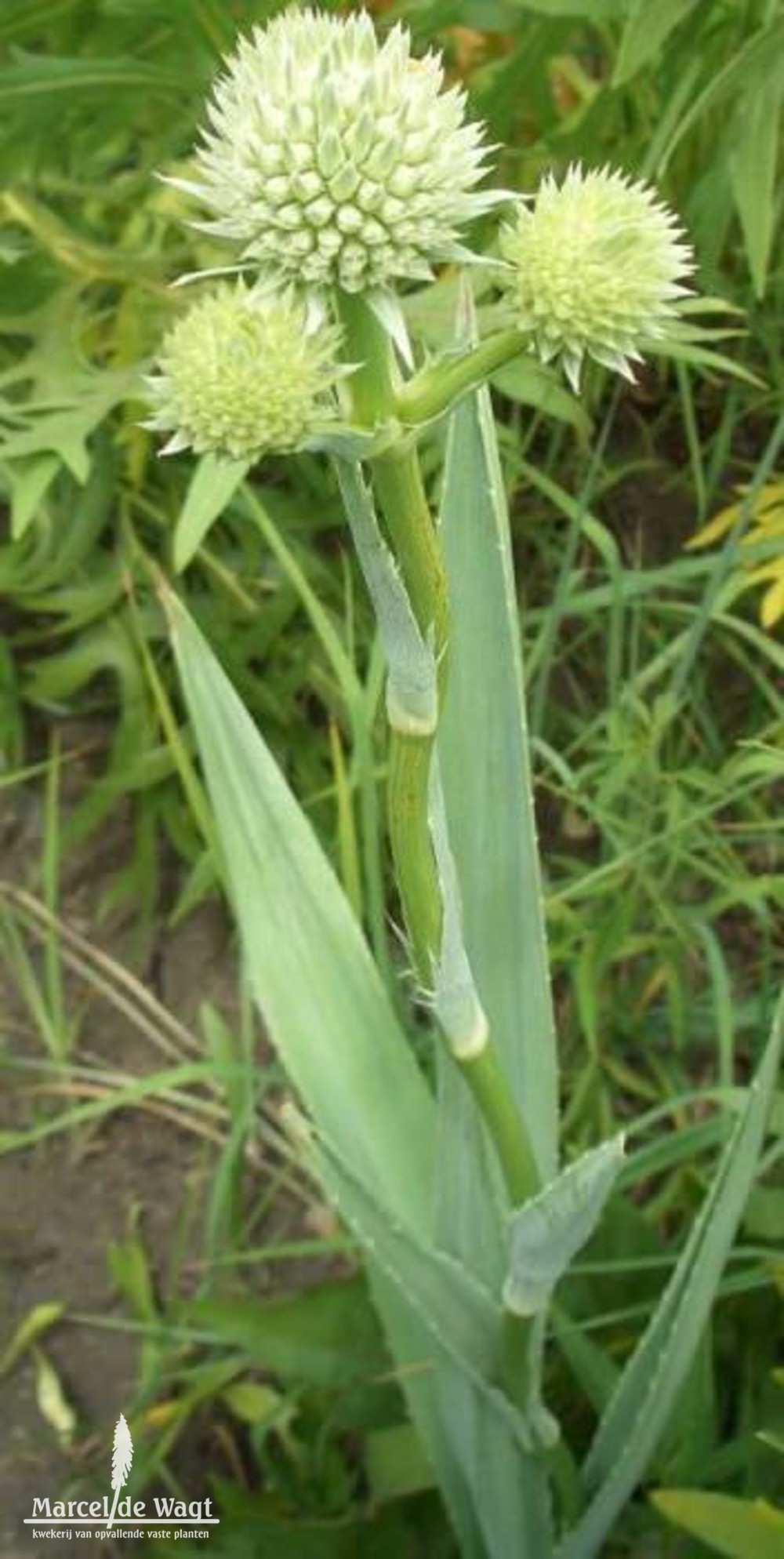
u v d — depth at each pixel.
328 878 0.21
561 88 0.35
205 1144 0.30
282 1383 0.27
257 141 0.13
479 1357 0.21
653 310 0.15
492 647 0.19
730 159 0.28
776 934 0.30
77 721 0.33
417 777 0.16
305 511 0.31
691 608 0.30
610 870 0.27
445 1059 0.20
